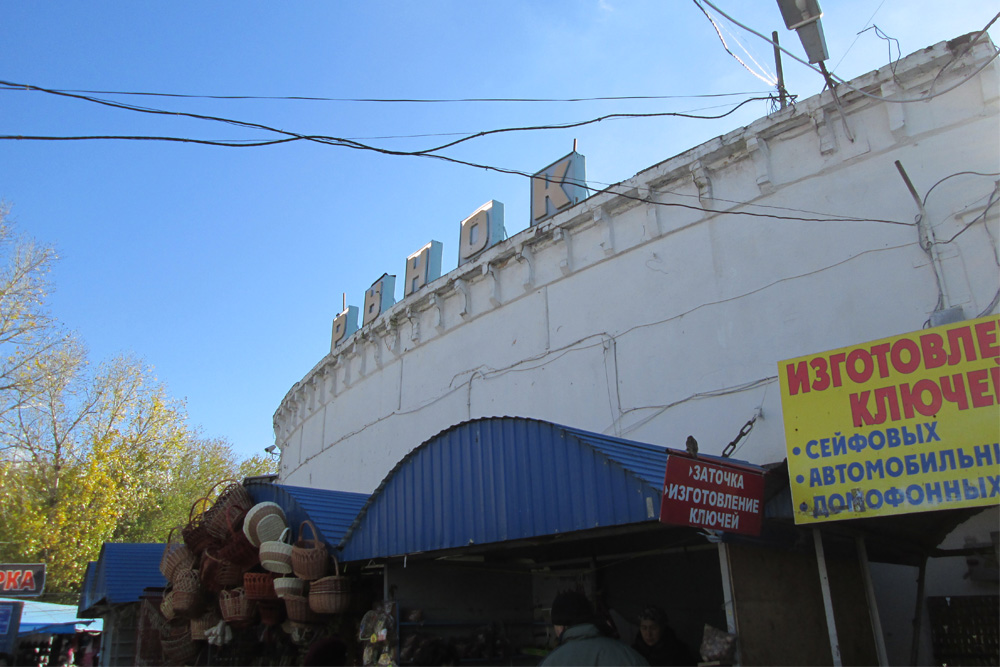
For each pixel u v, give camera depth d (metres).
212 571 10.40
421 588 9.08
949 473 5.39
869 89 9.40
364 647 8.54
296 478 21.22
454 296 14.77
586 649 4.32
